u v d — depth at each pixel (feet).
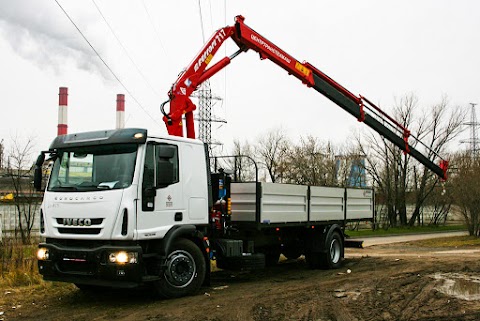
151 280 25.94
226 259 34.17
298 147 154.92
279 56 40.37
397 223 159.22
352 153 150.30
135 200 25.54
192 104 35.35
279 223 36.22
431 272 37.42
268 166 169.07
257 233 37.86
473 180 109.91
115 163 26.40
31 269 35.24
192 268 28.81
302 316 23.43
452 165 127.95
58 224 26.86
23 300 28.02
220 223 33.86
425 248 77.10
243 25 38.01
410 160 152.15
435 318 22.81
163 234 26.94
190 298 27.81
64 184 27.53
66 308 25.90
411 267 40.65
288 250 44.11
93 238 25.45
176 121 34.19
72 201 26.43
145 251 26.30
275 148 168.66
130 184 25.57
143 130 26.45
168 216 27.50
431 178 152.15
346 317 23.16
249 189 34.60
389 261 46.09
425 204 169.48
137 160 26.04
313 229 42.24
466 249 73.05
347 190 45.88
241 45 38.83
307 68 42.70
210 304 26.04
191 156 29.66
